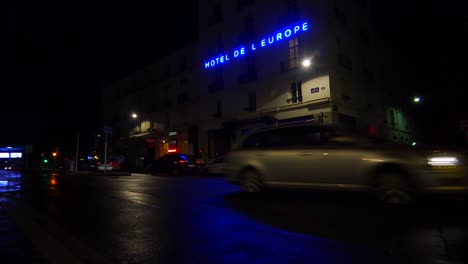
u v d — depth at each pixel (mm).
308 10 21500
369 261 3223
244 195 7793
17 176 21906
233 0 27062
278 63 23094
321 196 7191
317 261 3258
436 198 6270
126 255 3588
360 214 5238
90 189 10672
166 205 6742
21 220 5512
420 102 32500
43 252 3736
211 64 28203
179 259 3420
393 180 5688
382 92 27859
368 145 5977
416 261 3188
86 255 3613
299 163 6562
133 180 14500
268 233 4344
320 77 20578
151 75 38312
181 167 18750
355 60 24000
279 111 22672
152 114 37344
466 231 4160
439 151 5457
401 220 4770
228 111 26766
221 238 4168
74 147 45750
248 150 7426
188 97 31766
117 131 44750
